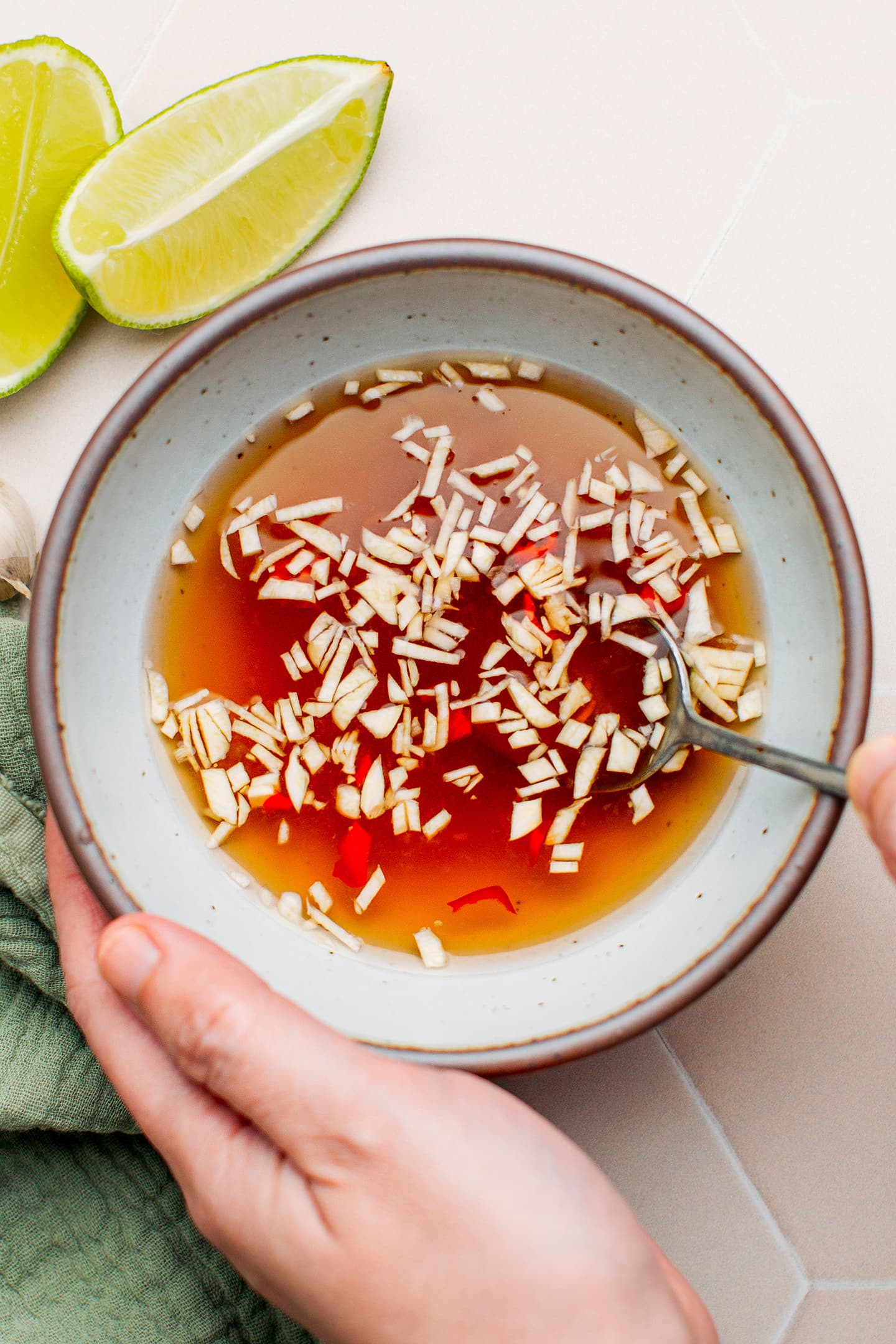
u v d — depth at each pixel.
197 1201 0.37
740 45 0.42
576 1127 0.42
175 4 0.42
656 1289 0.36
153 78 0.42
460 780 0.41
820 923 0.42
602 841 0.41
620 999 0.37
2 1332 0.41
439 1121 0.36
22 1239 0.42
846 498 0.42
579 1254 0.36
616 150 0.42
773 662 0.40
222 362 0.39
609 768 0.41
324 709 0.41
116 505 0.39
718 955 0.36
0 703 0.41
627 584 0.41
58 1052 0.41
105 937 0.36
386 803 0.41
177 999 0.35
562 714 0.41
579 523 0.41
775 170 0.42
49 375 0.42
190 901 0.39
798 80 0.42
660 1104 0.42
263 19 0.42
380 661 0.41
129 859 0.38
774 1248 0.41
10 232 0.41
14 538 0.41
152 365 0.38
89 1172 0.42
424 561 0.41
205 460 0.41
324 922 0.40
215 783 0.41
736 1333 0.41
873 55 0.42
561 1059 0.36
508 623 0.41
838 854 0.42
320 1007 0.39
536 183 0.42
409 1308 0.35
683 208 0.42
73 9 0.42
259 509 0.41
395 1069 0.36
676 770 0.41
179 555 0.41
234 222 0.41
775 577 0.39
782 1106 0.42
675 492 0.41
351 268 0.38
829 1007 0.42
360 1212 0.35
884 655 0.41
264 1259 0.36
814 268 0.42
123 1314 0.41
